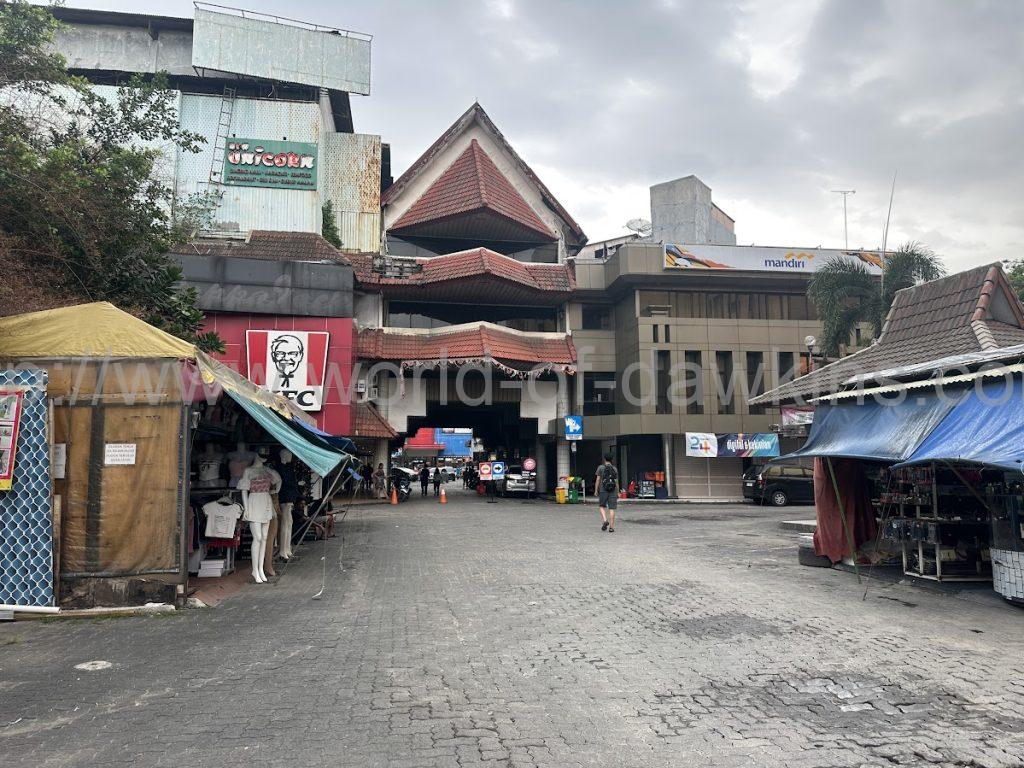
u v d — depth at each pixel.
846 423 9.92
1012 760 3.75
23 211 9.80
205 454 9.73
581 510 22.89
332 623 6.90
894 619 7.03
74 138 11.26
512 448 37.16
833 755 3.82
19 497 7.22
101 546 7.41
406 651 5.88
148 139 12.38
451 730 4.16
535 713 4.45
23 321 7.67
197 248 23.66
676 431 27.95
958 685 5.00
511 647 6.01
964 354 9.52
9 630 6.61
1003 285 11.43
